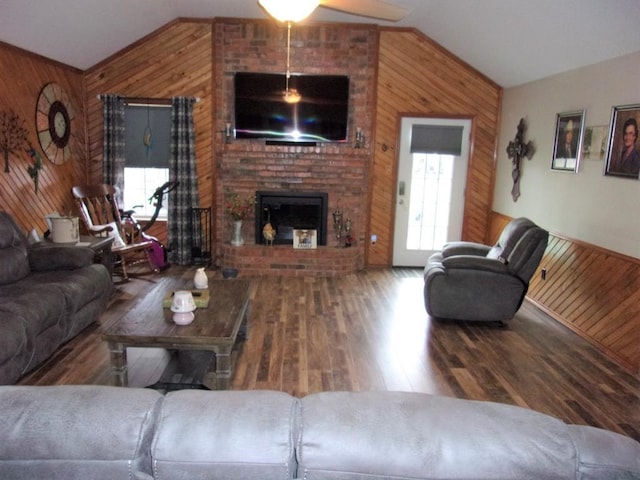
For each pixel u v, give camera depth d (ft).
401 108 18.80
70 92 17.30
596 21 10.84
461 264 13.00
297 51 18.03
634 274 11.01
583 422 8.68
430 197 19.63
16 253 11.37
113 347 8.38
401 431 3.34
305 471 3.30
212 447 3.26
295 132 18.31
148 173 19.83
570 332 13.11
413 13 16.26
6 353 8.32
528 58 14.97
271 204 18.89
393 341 12.16
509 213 18.01
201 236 19.19
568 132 13.97
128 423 3.35
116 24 15.72
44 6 12.53
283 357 10.98
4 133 13.44
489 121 19.06
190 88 18.35
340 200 18.97
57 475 3.30
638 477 3.26
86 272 12.05
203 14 17.35
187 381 9.22
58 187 16.57
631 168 11.19
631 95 11.30
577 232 13.51
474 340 12.41
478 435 3.33
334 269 18.28
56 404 3.44
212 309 9.68
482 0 12.92
